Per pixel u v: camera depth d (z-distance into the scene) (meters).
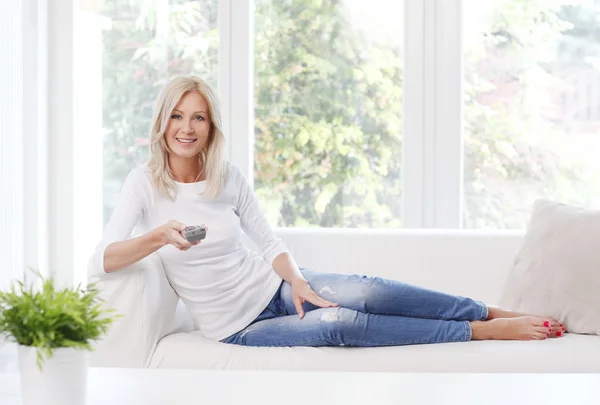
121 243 2.17
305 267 2.81
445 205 3.67
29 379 1.25
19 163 3.53
